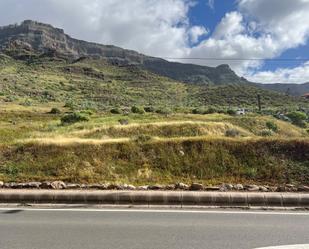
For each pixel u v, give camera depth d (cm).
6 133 3266
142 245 538
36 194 811
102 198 802
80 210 750
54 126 4100
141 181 1288
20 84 15100
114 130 3278
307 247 530
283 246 534
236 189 967
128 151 1538
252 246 534
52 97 12756
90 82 19838
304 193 858
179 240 562
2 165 1412
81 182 1251
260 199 784
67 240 561
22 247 529
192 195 795
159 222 663
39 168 1395
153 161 1477
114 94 16300
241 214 718
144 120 4738
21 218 689
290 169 1341
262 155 1445
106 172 1382
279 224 651
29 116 6203
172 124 3612
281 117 6750
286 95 17562
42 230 613
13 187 992
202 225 643
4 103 8638
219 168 1402
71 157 1484
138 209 758
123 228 625
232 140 1557
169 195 797
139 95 17100
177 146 1556
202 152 1504
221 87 18875
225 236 582
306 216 706
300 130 5347
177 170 1409
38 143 1588
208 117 5284
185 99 16700
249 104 14762
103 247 529
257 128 4703
